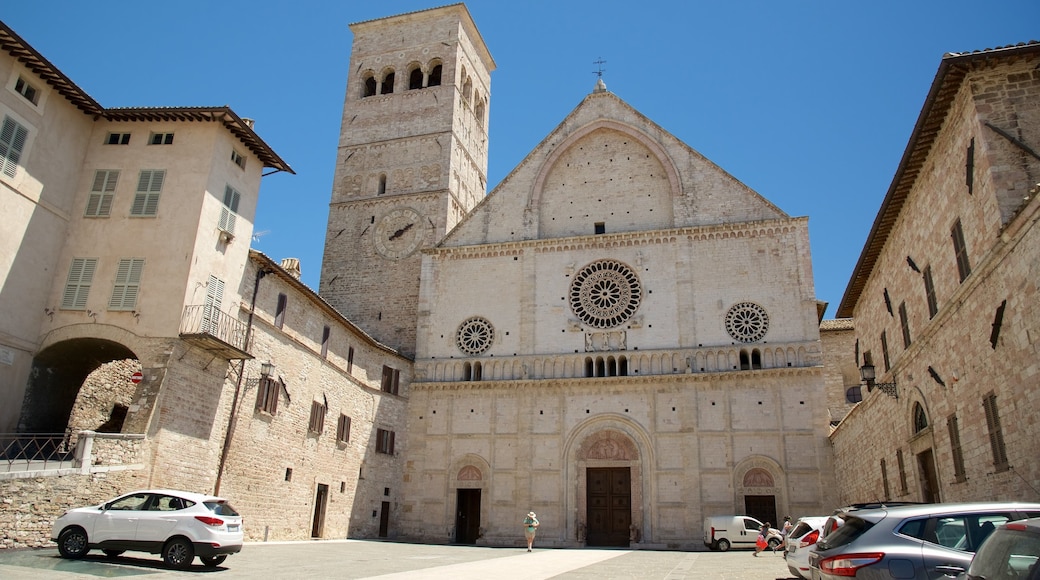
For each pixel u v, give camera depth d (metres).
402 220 60.75
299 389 41.12
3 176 29.95
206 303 33.59
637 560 31.75
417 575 21.08
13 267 30.48
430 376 53.31
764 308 49.19
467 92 69.69
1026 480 19.78
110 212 33.88
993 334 21.47
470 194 67.56
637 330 50.66
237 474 35.03
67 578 17.16
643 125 56.16
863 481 38.88
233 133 36.44
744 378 47.69
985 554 9.66
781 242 50.41
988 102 21.98
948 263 25.41
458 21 67.62
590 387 50.03
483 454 50.22
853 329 57.22
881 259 35.34
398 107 65.88
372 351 50.41
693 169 53.94
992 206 21.23
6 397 29.92
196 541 20.86
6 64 30.02
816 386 46.62
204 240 33.75
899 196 29.92
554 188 56.72
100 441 27.42
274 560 25.41
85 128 35.06
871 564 12.73
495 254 55.22
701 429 47.31
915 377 30.02
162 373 30.67
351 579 19.20
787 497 44.94
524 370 51.38
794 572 21.05
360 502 47.12
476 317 53.91
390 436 50.91
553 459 49.03
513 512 48.44
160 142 35.22
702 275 50.81
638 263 52.22
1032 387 19.25
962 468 24.91
